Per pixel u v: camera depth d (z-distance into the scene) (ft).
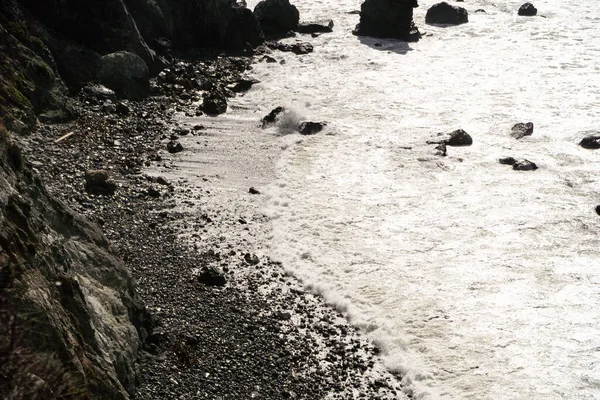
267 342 39.01
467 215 52.54
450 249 48.32
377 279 45.03
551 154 61.87
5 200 25.67
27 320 21.17
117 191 53.16
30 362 20.13
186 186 55.47
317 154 61.87
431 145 63.31
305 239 49.29
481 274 45.57
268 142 64.23
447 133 65.36
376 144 63.72
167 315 40.19
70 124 61.67
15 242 23.91
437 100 73.56
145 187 54.44
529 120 68.28
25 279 22.38
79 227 34.53
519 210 53.26
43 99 61.16
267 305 42.39
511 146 63.41
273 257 47.32
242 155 61.41
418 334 40.09
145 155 59.72
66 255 30.81
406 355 38.55
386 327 40.55
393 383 36.96
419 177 58.13
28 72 60.80
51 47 67.97
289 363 37.60
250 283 44.39
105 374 27.04
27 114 58.08
